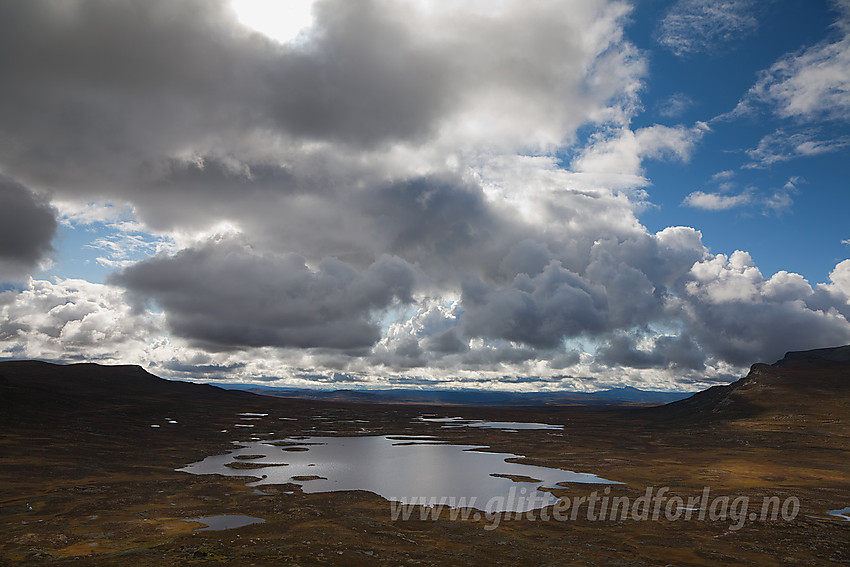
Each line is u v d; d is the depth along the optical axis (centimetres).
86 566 4144
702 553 5225
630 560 4950
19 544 5075
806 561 4975
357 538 5478
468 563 4741
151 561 4247
